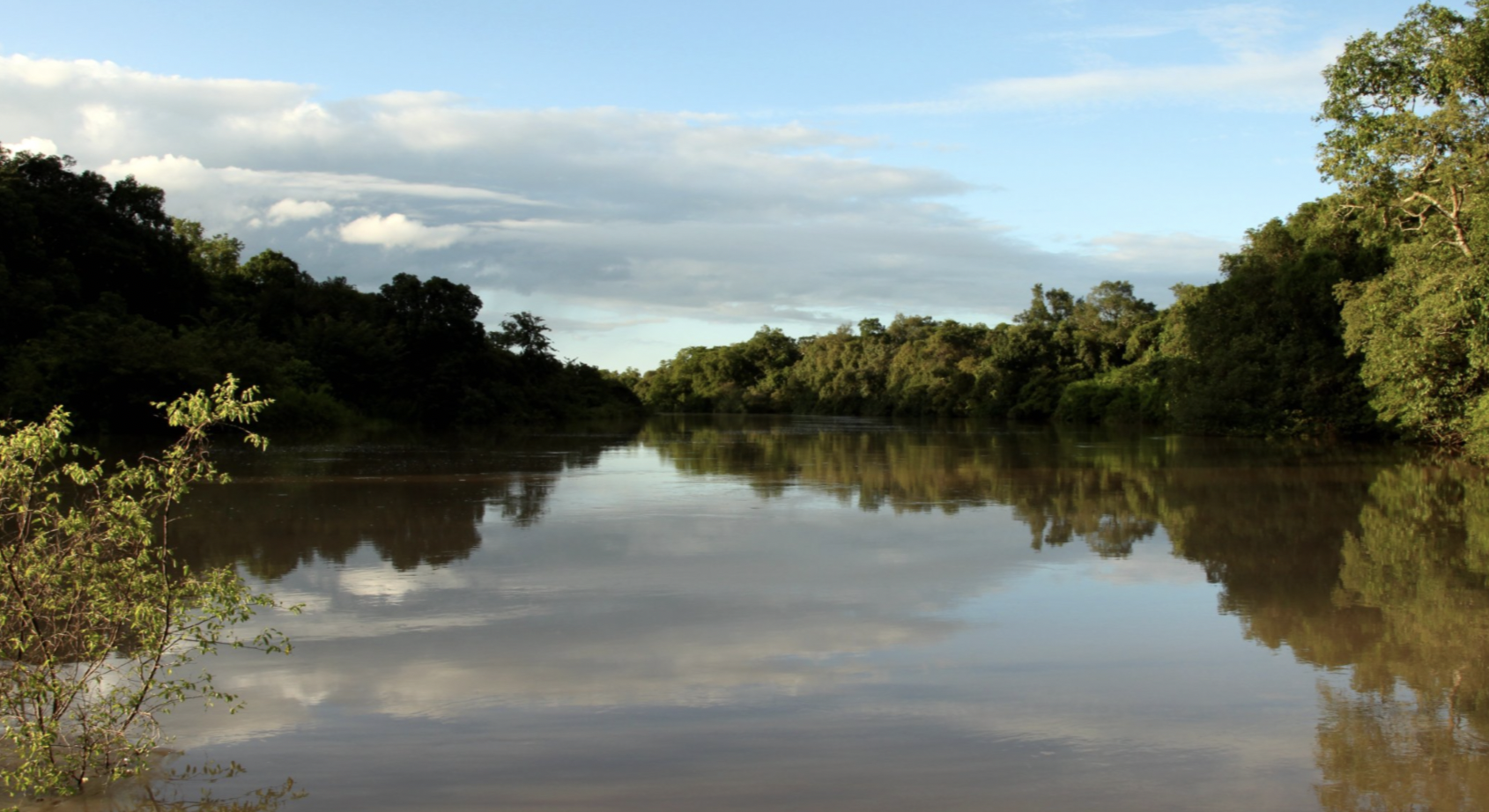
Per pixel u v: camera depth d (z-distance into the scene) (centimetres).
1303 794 525
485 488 2028
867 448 3634
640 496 1923
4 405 3300
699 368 13488
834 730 620
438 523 1499
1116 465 2695
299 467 2484
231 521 1491
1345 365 3741
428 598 982
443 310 5872
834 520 1568
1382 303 2686
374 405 5578
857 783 540
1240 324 4197
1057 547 1309
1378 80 2620
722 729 621
